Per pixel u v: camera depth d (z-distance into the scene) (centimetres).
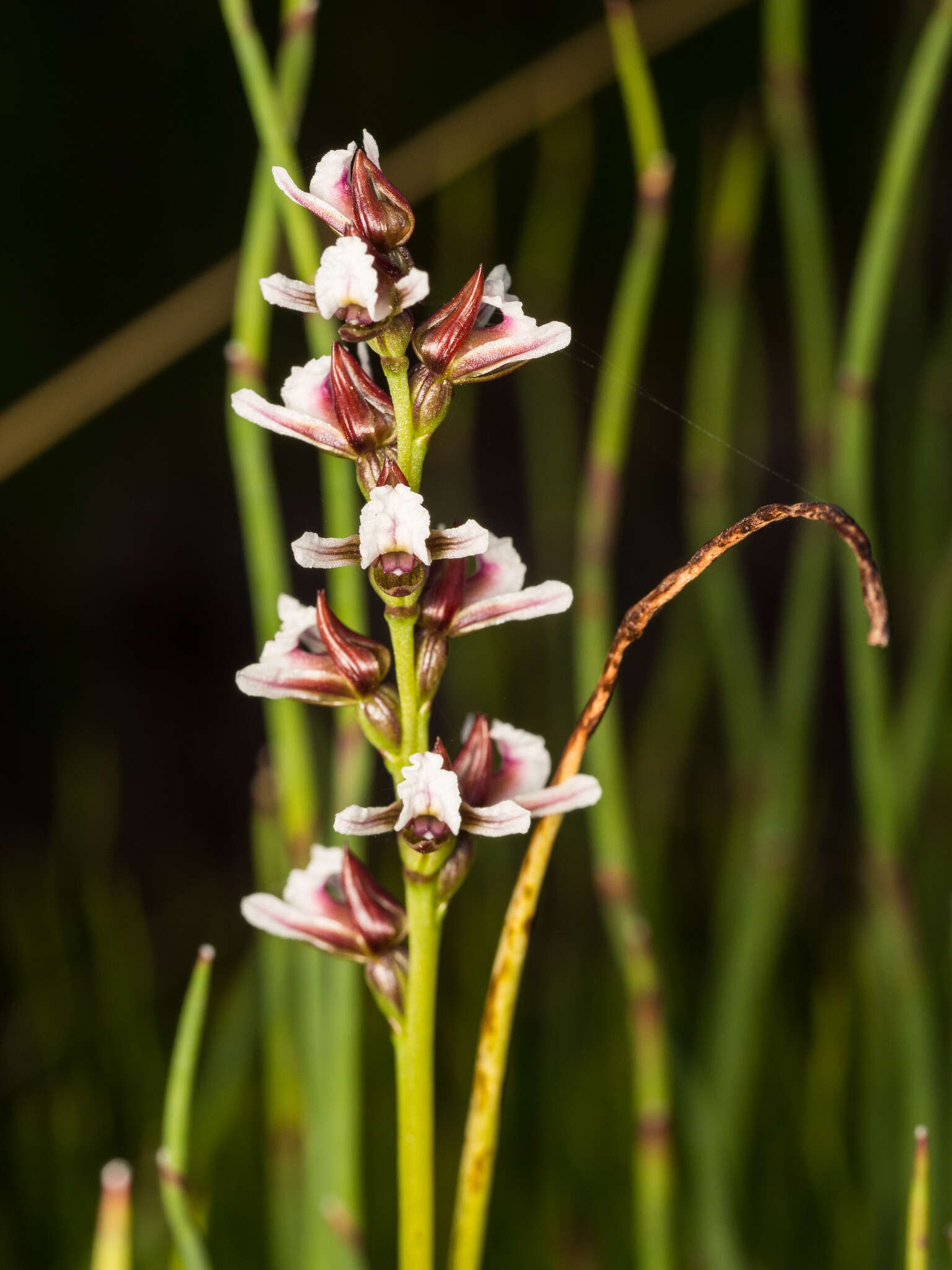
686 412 122
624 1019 58
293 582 110
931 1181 41
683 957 69
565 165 64
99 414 116
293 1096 37
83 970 72
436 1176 58
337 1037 32
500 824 28
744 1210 52
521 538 113
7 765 109
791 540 111
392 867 68
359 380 28
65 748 88
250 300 33
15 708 111
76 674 114
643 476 121
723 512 52
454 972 68
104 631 116
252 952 52
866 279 37
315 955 33
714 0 59
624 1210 54
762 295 120
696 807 79
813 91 113
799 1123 56
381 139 118
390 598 27
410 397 28
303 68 33
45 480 116
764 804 46
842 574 40
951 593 46
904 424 69
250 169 117
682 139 121
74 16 110
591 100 119
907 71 63
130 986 65
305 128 117
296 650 28
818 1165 52
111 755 86
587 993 68
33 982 68
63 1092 60
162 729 114
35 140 109
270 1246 47
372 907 28
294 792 33
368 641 28
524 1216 55
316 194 27
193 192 116
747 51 119
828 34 113
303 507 117
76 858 82
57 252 111
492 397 117
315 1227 33
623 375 38
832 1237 51
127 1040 63
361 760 33
